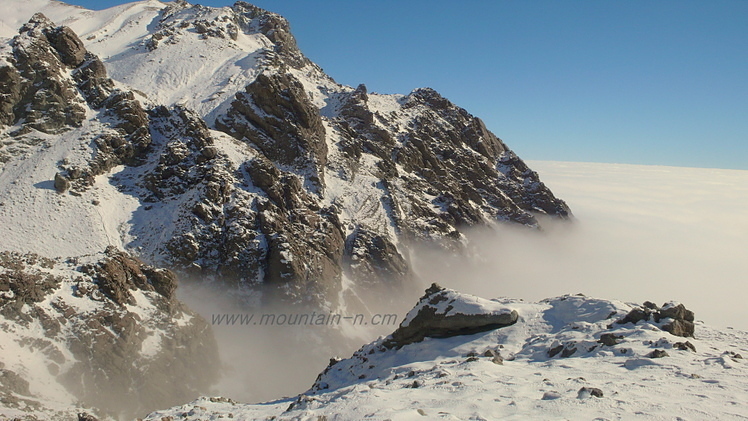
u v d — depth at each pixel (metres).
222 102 88.19
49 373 32.81
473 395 15.13
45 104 64.12
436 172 95.00
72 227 53.66
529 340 24.38
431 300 28.19
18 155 60.34
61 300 37.06
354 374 27.16
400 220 75.31
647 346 19.98
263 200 61.34
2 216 52.50
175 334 41.38
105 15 151.88
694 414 12.37
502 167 113.62
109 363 35.38
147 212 59.22
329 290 58.88
